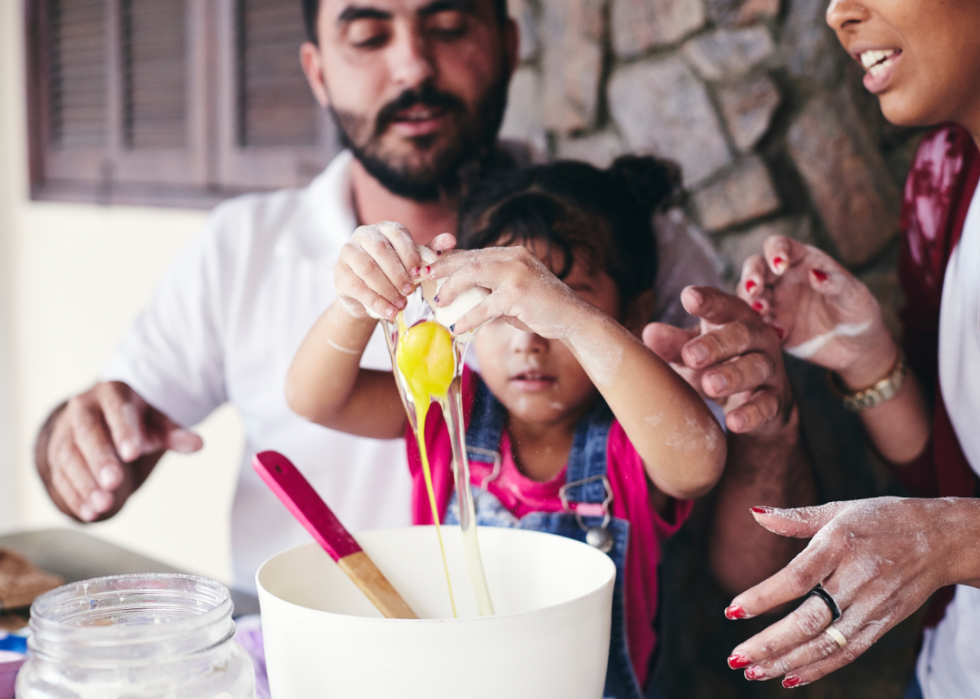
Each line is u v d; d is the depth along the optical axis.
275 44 1.81
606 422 0.96
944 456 0.93
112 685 0.48
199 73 1.95
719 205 1.36
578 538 0.91
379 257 0.65
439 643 0.48
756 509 0.62
